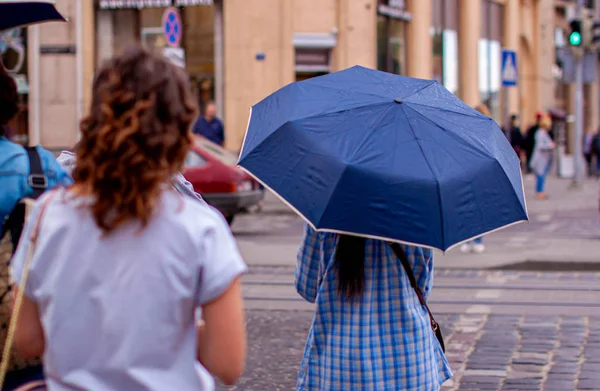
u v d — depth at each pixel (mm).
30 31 30906
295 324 9977
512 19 45656
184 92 2799
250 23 30938
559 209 23188
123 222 2709
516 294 11703
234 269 2770
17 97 3820
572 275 13312
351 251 4297
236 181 18281
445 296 11539
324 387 4340
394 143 4230
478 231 4207
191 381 2770
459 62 40562
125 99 2695
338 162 4129
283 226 20281
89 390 2682
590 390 7469
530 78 50125
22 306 2840
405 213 4051
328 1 31562
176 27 20625
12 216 3600
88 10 30828
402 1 35031
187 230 2734
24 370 3516
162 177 2711
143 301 2695
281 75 31094
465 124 4508
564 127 49719
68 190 2807
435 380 4469
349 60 31875
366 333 4312
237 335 2783
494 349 8828
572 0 55562
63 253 2727
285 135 4363
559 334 9430
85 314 2705
